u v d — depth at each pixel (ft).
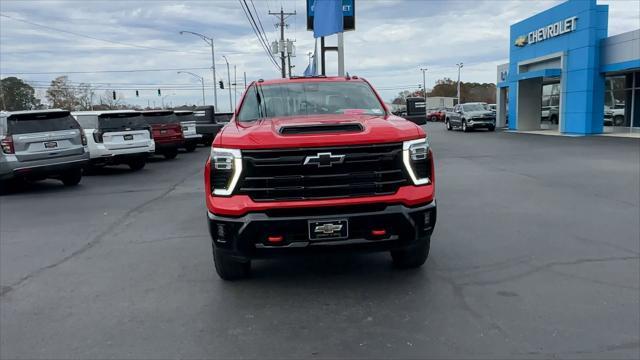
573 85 87.20
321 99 19.12
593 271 16.94
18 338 13.05
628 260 18.01
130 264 19.29
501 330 12.73
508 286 15.74
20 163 37.52
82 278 17.80
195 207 30.78
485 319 13.39
